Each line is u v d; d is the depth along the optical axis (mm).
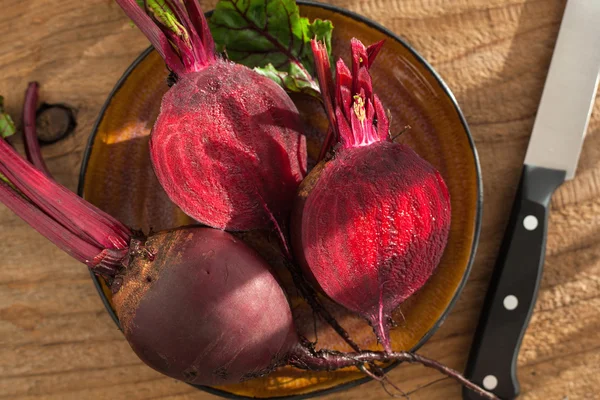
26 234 479
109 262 421
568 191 482
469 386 454
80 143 478
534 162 471
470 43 482
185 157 423
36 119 477
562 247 483
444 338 480
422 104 466
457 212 463
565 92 469
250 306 411
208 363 412
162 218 467
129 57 479
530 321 482
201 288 408
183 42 417
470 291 481
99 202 464
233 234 435
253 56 462
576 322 482
